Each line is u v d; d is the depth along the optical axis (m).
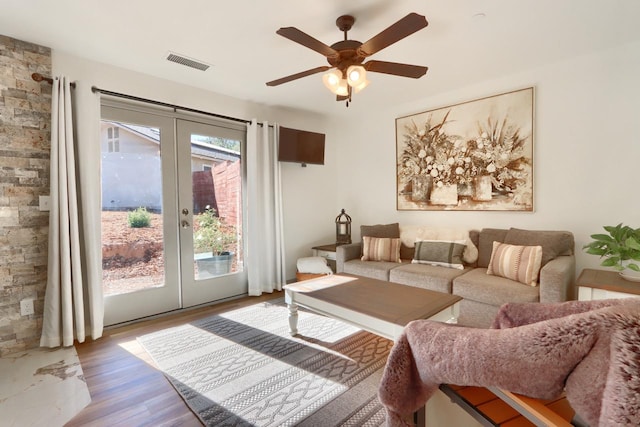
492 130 3.21
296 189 4.24
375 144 4.30
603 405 0.60
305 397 1.75
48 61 2.43
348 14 2.03
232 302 3.45
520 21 2.13
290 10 1.99
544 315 0.97
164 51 2.52
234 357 2.20
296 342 2.42
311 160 4.10
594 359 0.63
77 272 2.42
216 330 2.67
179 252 3.19
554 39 2.39
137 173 2.92
